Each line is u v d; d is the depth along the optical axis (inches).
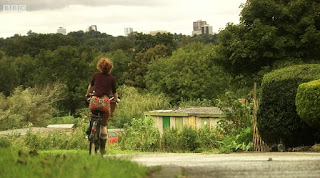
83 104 3681.1
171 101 3056.1
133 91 2591.0
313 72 546.6
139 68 3757.4
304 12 1593.3
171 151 807.7
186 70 3068.4
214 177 258.5
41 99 2456.9
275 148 573.0
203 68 3024.1
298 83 541.3
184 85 2994.6
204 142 850.8
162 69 3191.4
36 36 5260.8
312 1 1601.9
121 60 4195.4
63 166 255.8
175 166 304.5
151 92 3184.1
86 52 4377.5
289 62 1524.4
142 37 4311.0
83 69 3772.1
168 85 3048.7
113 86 379.9
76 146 784.3
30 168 261.9
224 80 2950.3
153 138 836.6
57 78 3686.0
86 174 225.6
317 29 1627.7
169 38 4352.9
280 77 555.8
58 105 3449.8
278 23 1595.7
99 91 373.4
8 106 2340.1
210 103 2287.2
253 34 1600.6
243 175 265.6
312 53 1606.8
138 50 4266.7
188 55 3102.9
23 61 4488.2
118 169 247.1
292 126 543.5
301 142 555.8
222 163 343.6
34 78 3865.7
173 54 3272.6
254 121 601.9
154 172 274.4
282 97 549.0
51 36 5305.1
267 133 563.5
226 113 661.9
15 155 338.6
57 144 786.2
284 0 1652.3
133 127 889.5
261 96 567.2
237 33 1657.2
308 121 495.8
